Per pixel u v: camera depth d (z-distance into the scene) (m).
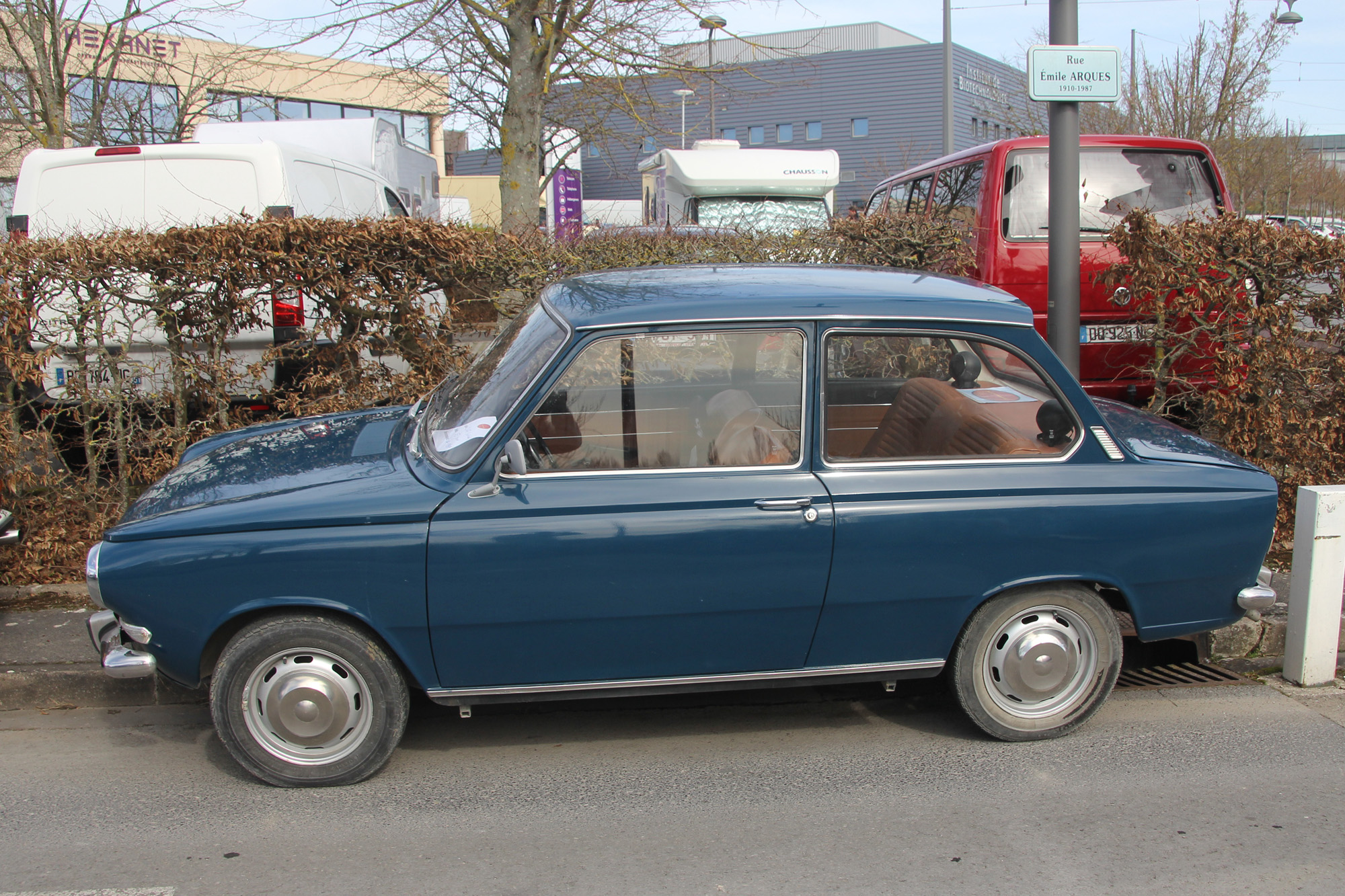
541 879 3.15
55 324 5.52
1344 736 4.14
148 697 4.52
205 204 7.32
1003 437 3.81
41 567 5.52
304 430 4.50
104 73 13.65
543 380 3.60
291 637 3.56
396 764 3.93
